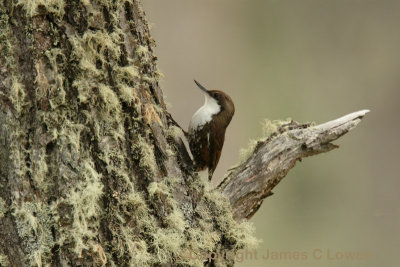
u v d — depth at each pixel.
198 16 21.30
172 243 6.20
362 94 21.36
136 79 6.34
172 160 6.67
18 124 5.71
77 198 5.70
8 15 5.70
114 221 5.93
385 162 20.48
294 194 19.48
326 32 22.16
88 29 5.92
